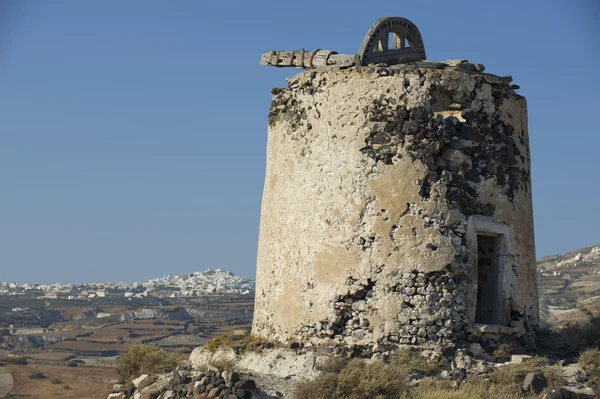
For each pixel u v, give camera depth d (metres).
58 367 78.81
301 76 20.28
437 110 19.31
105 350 114.06
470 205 19.06
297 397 16.48
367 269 18.53
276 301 19.92
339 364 17.72
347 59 20.16
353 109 19.25
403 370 17.16
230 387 16.84
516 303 19.58
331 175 19.23
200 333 120.56
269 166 21.08
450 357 18.03
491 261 19.98
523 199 20.12
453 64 19.55
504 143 19.88
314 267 19.12
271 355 18.98
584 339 19.72
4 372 71.81
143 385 19.94
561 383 16.75
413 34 20.91
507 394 16.02
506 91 20.11
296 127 20.17
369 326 18.39
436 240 18.48
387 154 18.86
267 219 20.72
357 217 18.75
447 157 19.03
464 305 18.56
